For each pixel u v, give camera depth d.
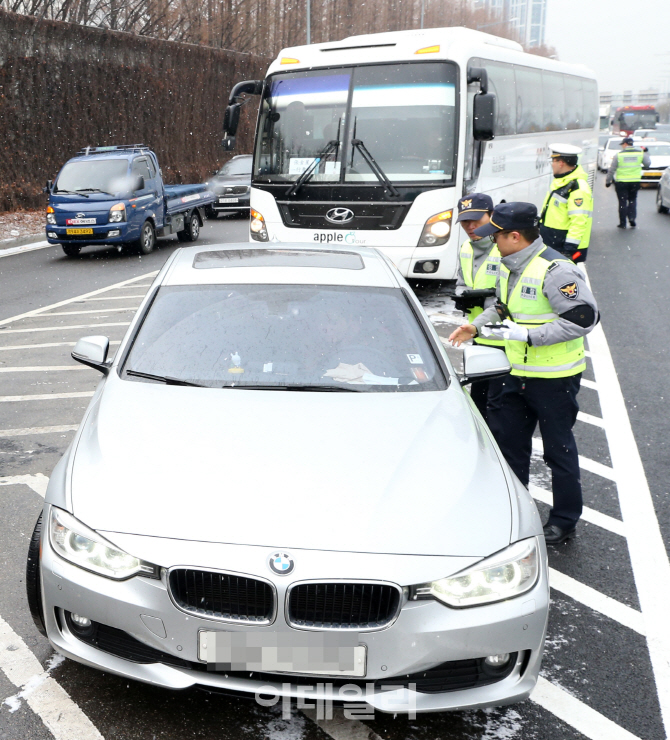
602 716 3.16
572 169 9.12
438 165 9.96
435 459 3.16
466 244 5.45
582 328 4.20
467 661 2.83
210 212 22.92
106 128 25.03
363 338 4.03
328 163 10.26
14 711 3.05
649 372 8.17
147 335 4.03
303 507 2.83
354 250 5.04
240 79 32.16
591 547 4.59
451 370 3.98
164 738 2.94
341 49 10.43
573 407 4.49
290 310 4.17
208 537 2.73
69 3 24.73
